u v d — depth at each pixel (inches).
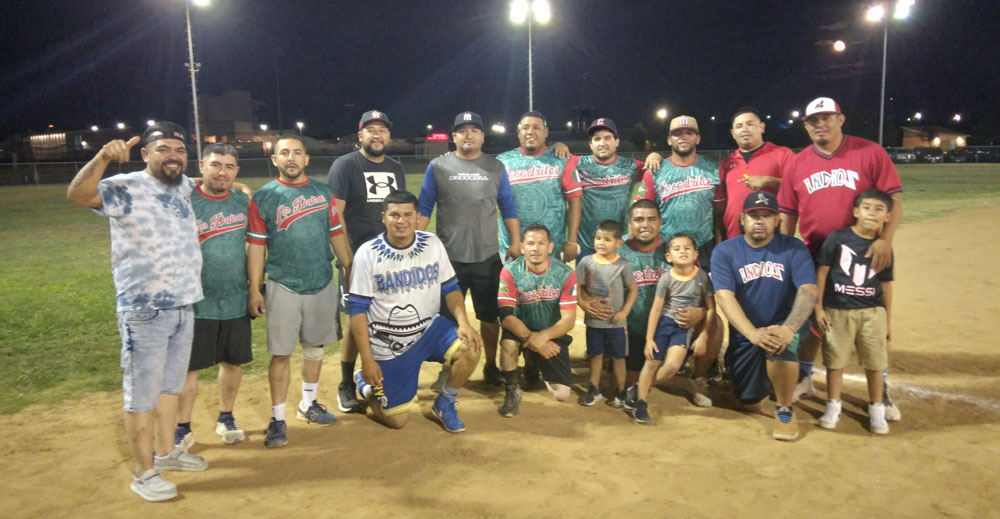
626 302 196.7
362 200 205.8
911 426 176.2
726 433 173.6
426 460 158.1
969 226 538.9
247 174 1596.9
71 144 2482.8
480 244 209.2
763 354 179.8
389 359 175.0
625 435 173.2
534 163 219.3
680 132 210.8
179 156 143.3
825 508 132.6
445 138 2496.3
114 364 235.6
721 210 218.2
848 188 183.2
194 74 847.1
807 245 193.9
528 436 173.2
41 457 161.8
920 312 292.8
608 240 194.9
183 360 149.5
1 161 2234.3
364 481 147.4
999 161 1758.1
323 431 178.7
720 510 132.2
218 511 135.2
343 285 205.6
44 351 250.4
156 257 139.3
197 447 167.6
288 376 172.6
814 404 193.9
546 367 199.5
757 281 179.5
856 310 171.9
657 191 221.6
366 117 203.5
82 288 361.1
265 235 170.9
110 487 146.1
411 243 174.2
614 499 137.0
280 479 149.1
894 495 137.6
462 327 174.4
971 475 146.1
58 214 804.6
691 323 188.5
